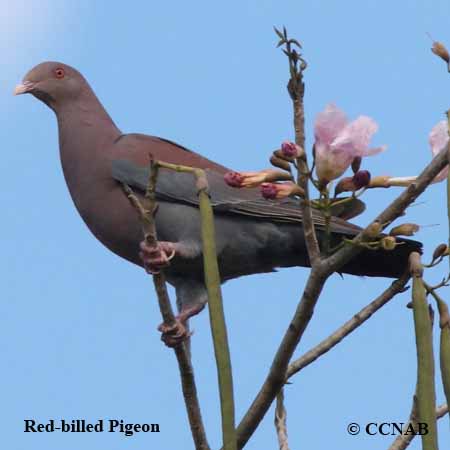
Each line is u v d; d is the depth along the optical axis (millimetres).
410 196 7668
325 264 7855
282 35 7504
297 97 7578
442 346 7504
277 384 8727
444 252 7512
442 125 7883
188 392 9383
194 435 9484
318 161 7727
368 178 7840
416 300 7289
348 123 7746
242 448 9023
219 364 7105
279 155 7941
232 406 7043
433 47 7777
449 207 7152
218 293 7262
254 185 7980
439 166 7559
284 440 9969
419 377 7152
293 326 8266
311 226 7875
